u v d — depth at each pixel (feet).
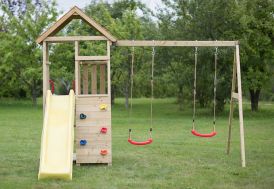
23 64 103.09
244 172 30.07
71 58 103.71
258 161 34.50
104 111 32.81
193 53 72.95
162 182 27.14
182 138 49.39
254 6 77.46
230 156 36.86
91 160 32.73
